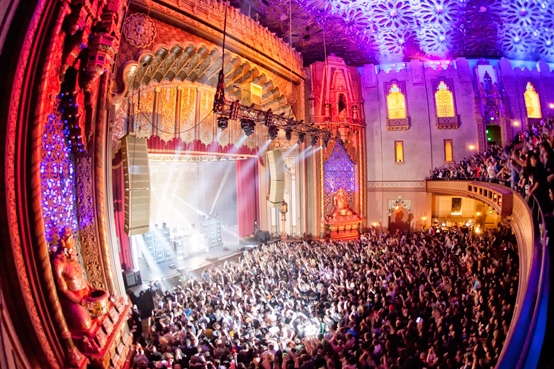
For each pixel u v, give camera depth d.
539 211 7.21
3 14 4.38
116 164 13.23
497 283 9.20
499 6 19.52
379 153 24.66
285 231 23.80
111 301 7.78
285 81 21.17
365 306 9.66
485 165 16.02
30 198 4.91
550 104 23.89
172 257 18.39
